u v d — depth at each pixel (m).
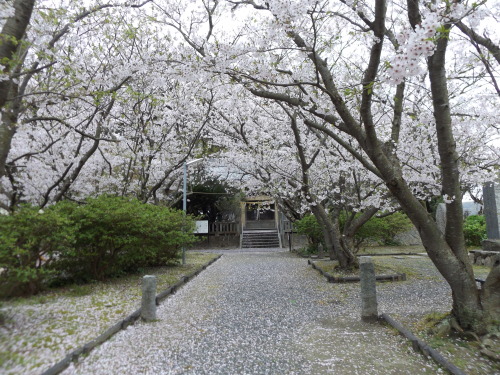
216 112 10.63
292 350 3.87
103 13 6.80
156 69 7.07
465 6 3.29
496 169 8.66
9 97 5.20
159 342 4.10
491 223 11.52
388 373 3.25
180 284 7.95
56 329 4.33
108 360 3.52
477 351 3.60
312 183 10.77
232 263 12.84
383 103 7.30
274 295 6.91
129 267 9.49
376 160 4.14
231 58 5.24
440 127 4.09
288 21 4.47
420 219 4.12
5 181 8.70
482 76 6.09
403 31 3.21
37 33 5.55
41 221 5.42
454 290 4.13
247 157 11.13
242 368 3.39
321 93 7.22
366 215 9.40
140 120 10.65
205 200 21.45
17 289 6.03
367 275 5.01
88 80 7.53
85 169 10.81
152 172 12.43
